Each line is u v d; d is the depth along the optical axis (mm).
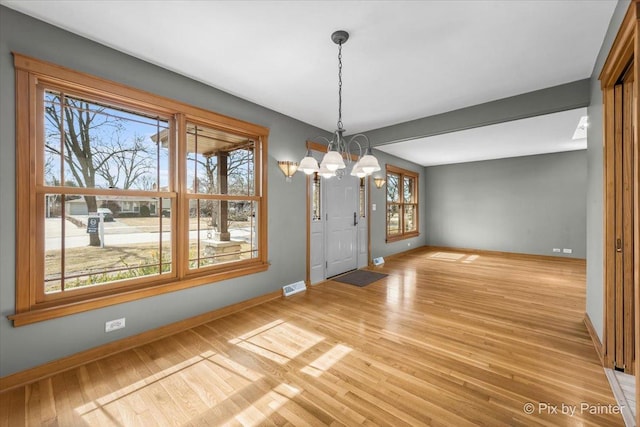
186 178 2797
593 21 1911
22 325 1897
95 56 2186
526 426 1521
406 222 7270
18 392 1809
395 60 2418
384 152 6078
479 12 1835
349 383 1904
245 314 3131
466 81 2809
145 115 2557
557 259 6113
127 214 2459
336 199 4824
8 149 1856
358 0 1727
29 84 1922
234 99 3168
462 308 3285
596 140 2393
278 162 3721
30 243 1938
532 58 2379
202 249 2980
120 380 1941
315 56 2363
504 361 2162
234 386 1877
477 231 7145
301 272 4078
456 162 7363
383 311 3201
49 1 1764
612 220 2045
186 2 1747
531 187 6398
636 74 1347
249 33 2059
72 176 2160
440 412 1632
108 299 2258
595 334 2420
